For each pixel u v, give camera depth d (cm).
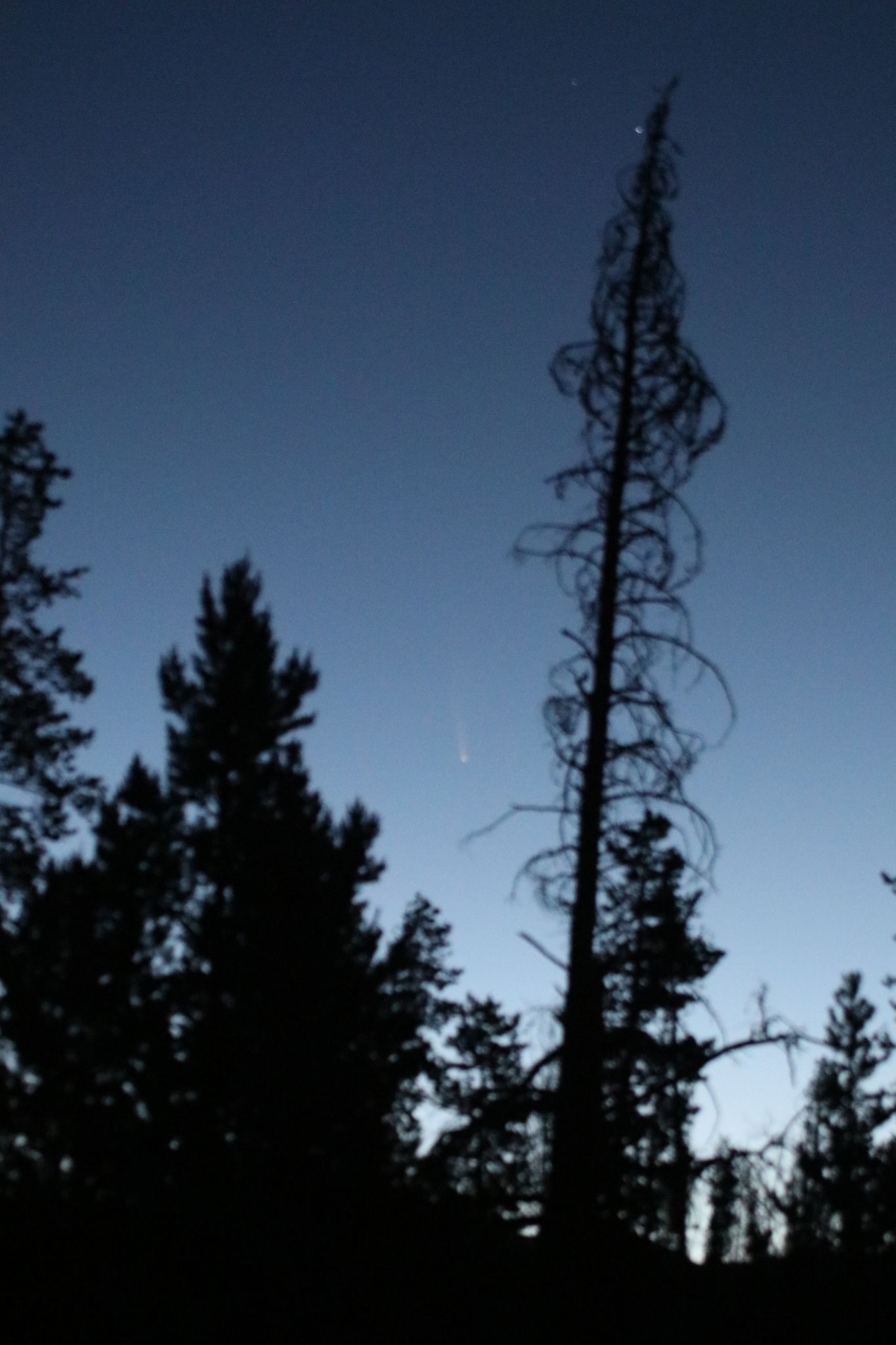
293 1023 1673
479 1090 1398
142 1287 1317
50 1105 2095
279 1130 1566
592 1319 1240
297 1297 1280
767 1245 1576
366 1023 1755
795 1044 1288
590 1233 1265
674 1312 1416
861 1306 1509
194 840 2312
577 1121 1279
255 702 2458
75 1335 1280
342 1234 1339
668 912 1359
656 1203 1388
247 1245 1337
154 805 2441
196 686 2505
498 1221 1366
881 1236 1664
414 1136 1606
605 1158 1295
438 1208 1374
